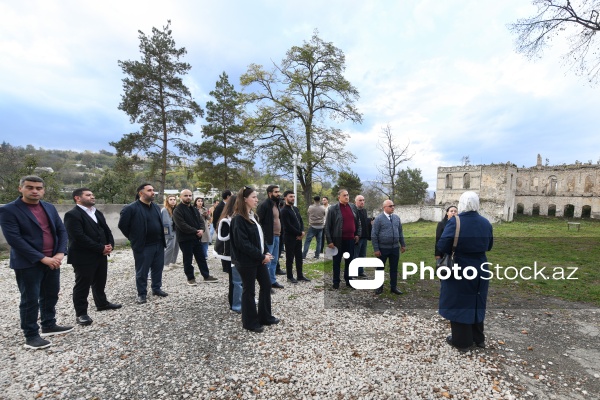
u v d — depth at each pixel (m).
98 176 22.83
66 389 2.76
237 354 3.42
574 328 4.45
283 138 21.66
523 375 3.18
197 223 6.27
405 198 47.38
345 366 3.22
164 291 5.67
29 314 3.51
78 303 4.20
